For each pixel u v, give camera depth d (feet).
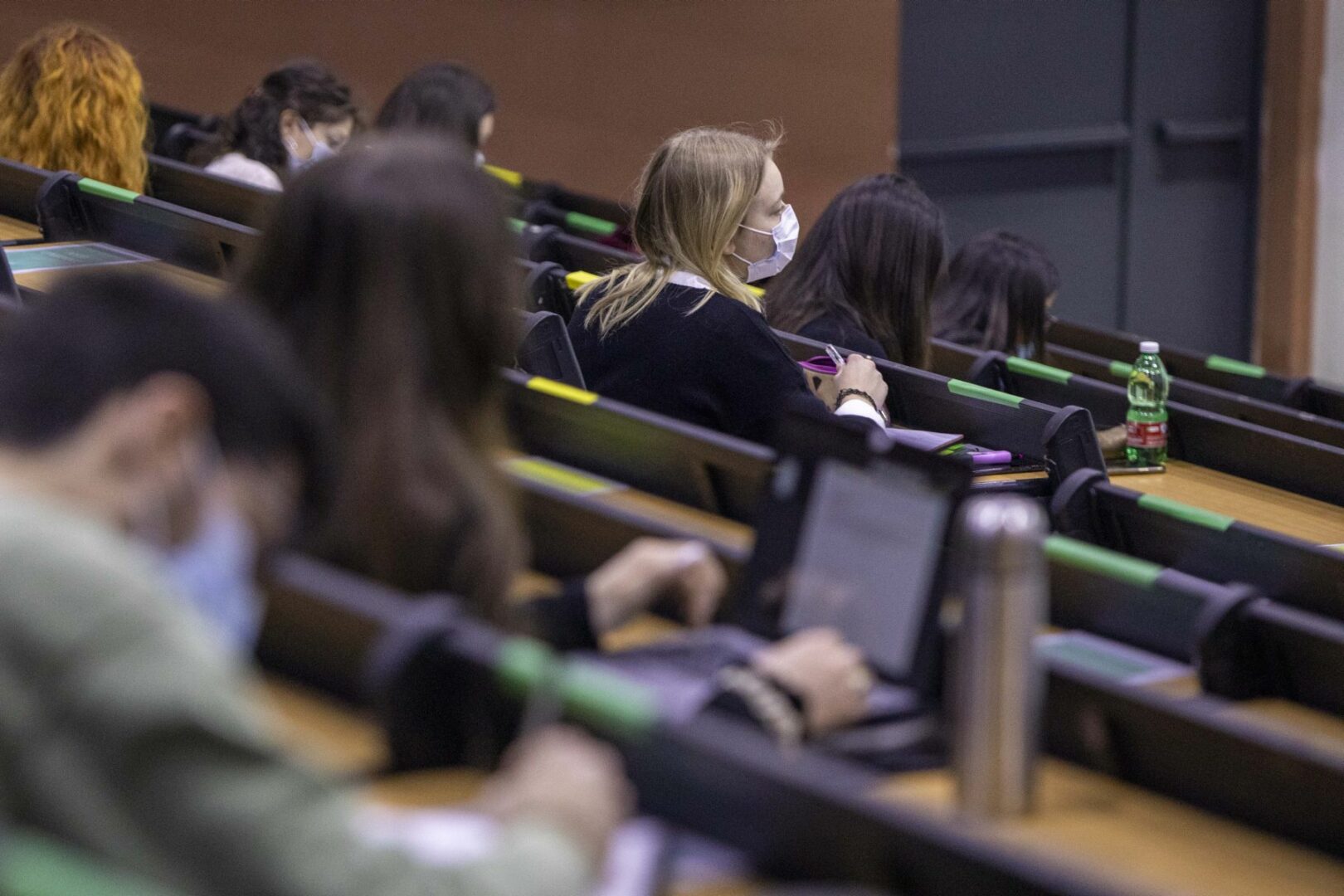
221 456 4.63
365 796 5.66
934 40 34.17
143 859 4.08
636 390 13.00
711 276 13.33
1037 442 13.30
